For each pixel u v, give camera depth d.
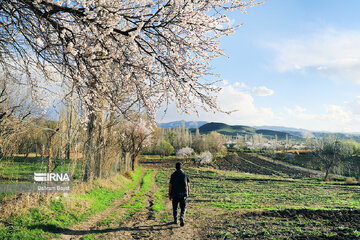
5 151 7.71
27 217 6.13
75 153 9.93
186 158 71.31
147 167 45.72
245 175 38.00
